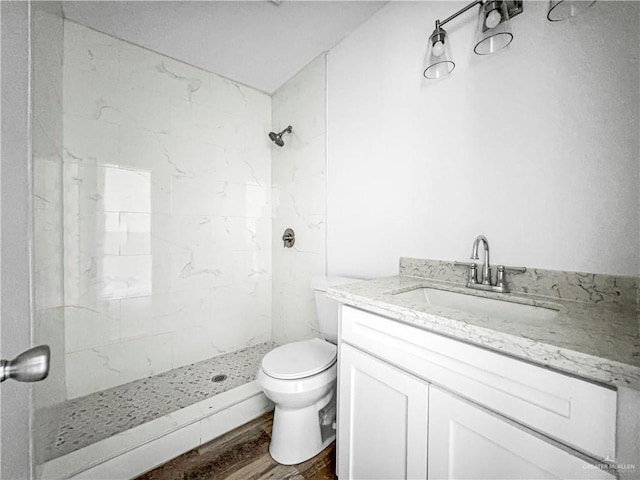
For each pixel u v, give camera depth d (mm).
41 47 864
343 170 1625
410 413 757
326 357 1267
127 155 1648
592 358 462
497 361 594
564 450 502
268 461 1203
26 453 585
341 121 1633
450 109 1136
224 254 2043
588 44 811
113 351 1608
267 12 1423
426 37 1218
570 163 848
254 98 2170
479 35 926
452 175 1134
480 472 616
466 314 698
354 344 945
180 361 1848
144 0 1331
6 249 467
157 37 1605
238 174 2098
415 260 1258
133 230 1673
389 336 826
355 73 1544
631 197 745
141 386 1607
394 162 1353
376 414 862
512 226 973
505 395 582
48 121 1001
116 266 1620
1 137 455
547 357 515
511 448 566
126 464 1114
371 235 1468
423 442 726
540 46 902
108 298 1595
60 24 1316
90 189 1532
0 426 438
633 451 440
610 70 775
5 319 457
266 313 2266
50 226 1037
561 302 832
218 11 1413
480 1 936
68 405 1416
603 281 788
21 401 547
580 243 833
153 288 1746
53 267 1099
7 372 348
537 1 905
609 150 778
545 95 894
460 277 1104
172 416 1315
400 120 1324
